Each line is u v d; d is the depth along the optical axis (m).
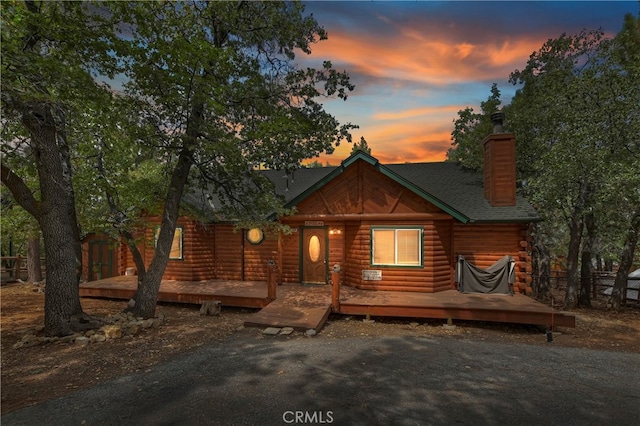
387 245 12.30
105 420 4.30
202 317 10.77
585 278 13.71
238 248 15.02
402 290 12.09
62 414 4.45
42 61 5.69
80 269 9.38
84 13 7.09
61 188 8.37
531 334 9.26
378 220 12.41
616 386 5.57
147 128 9.30
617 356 7.23
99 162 10.99
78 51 7.12
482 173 15.97
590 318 11.34
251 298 11.48
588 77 11.54
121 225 10.72
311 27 11.19
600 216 12.84
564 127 12.36
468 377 5.88
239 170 11.01
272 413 4.52
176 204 10.59
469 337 8.82
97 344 7.67
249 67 10.76
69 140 9.78
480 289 11.74
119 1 7.23
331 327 9.70
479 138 16.59
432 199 11.61
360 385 5.48
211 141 9.48
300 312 9.86
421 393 5.21
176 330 9.03
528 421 4.41
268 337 8.41
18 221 12.75
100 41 7.13
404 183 11.85
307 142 11.38
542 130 14.15
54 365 6.30
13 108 6.36
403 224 12.17
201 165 10.91
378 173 12.60
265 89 10.87
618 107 10.87
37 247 18.50
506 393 5.25
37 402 4.80
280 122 9.32
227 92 9.41
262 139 9.98
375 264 12.38
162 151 10.37
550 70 14.91
